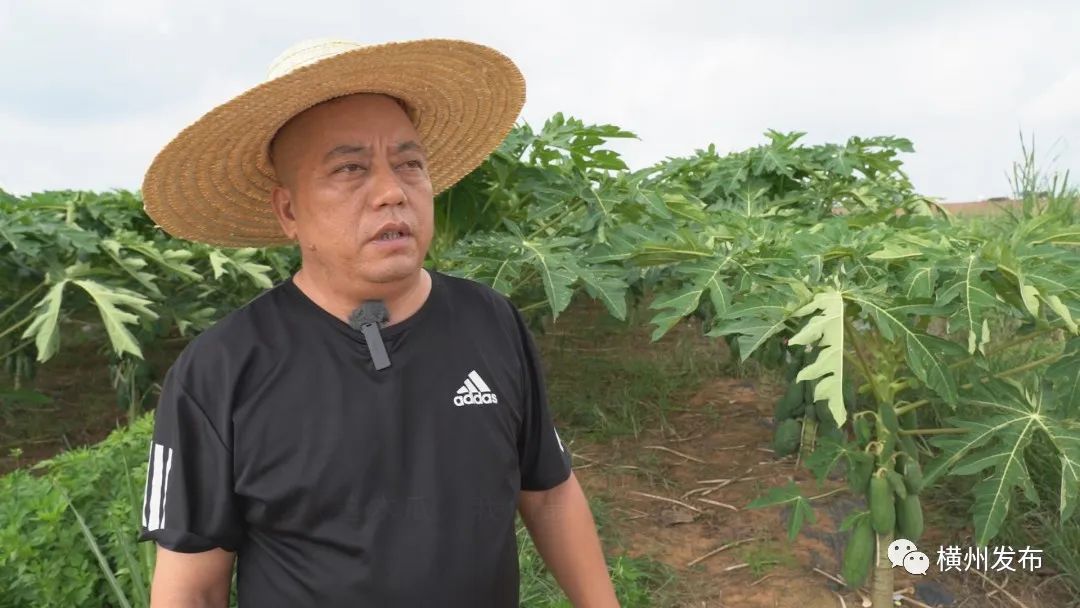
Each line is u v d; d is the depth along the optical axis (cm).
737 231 401
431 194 153
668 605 348
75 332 616
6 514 296
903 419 342
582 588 184
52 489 309
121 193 536
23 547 277
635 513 434
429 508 144
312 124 146
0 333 426
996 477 296
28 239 438
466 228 474
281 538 145
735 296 345
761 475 472
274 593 147
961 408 442
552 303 368
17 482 332
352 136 143
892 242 328
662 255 371
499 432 155
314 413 143
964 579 364
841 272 321
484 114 186
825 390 262
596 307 794
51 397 636
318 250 147
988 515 292
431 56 155
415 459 145
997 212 723
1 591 275
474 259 401
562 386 625
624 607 333
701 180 680
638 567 372
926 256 308
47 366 702
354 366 145
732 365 651
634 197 452
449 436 148
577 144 469
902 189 678
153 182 163
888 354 324
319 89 141
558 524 182
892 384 326
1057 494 393
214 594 150
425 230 149
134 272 466
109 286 457
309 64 135
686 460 501
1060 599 351
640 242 392
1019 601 347
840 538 394
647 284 427
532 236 467
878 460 320
